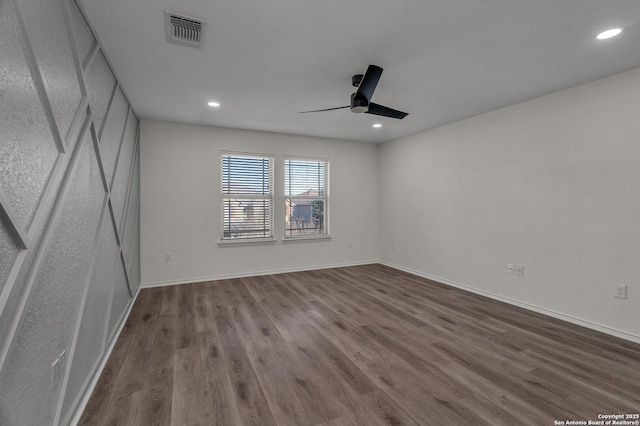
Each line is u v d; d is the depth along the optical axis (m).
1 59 0.97
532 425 1.57
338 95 3.17
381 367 2.13
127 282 3.16
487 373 2.06
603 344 2.48
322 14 1.85
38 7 1.22
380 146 5.76
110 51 2.23
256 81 2.81
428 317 3.08
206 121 4.16
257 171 4.84
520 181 3.38
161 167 4.16
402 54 2.33
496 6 1.77
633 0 1.70
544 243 3.16
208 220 4.45
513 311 3.25
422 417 1.63
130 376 2.01
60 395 1.44
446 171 4.34
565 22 1.92
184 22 1.92
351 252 5.60
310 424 1.58
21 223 1.08
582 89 2.86
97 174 2.03
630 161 2.55
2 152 0.97
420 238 4.83
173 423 1.58
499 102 3.38
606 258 2.70
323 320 3.00
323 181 5.39
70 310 1.58
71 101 1.55
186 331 2.72
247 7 1.78
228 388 1.88
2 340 0.98
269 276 4.78
